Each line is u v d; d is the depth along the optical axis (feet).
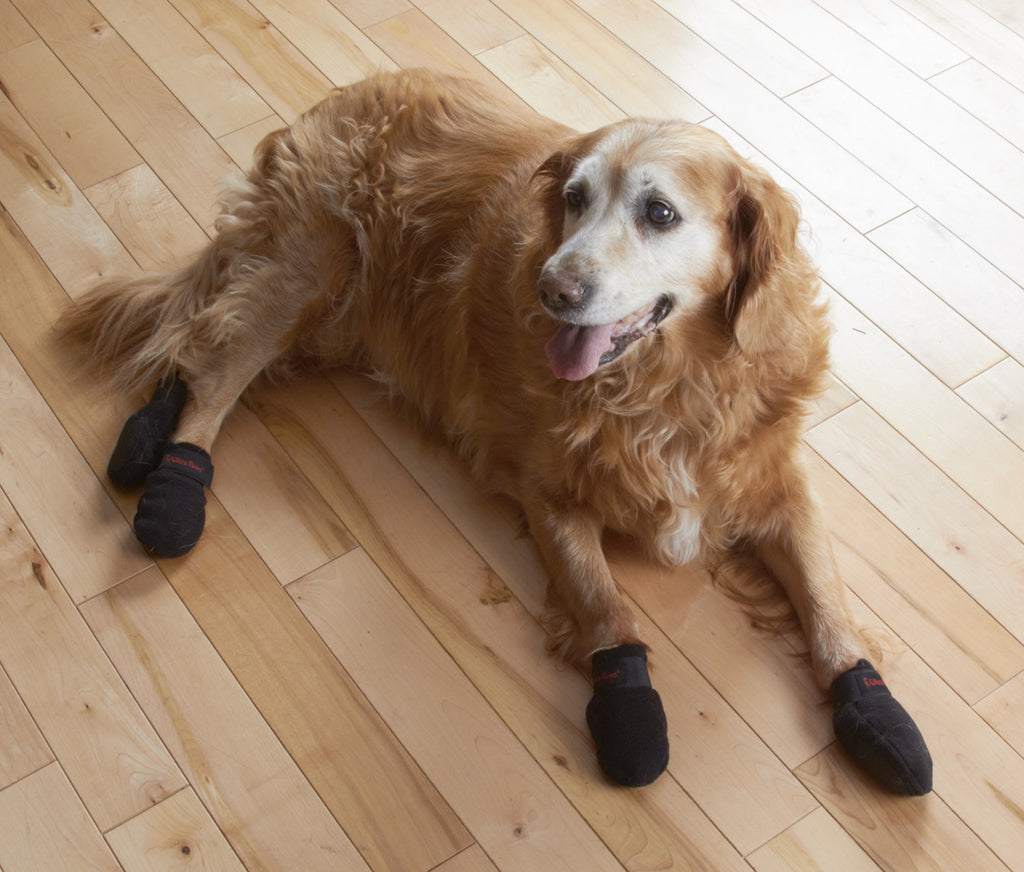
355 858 6.12
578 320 5.94
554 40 10.99
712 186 5.98
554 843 6.19
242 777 6.40
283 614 7.11
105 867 6.06
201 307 8.30
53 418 7.99
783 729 6.66
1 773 6.36
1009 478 7.89
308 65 10.62
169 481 7.30
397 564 7.41
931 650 7.01
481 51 10.84
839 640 6.75
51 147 9.77
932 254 9.27
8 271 8.84
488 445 7.68
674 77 10.66
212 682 6.79
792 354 6.52
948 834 6.24
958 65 10.92
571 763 6.51
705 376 6.53
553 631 7.03
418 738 6.59
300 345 8.45
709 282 6.19
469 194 7.54
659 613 7.22
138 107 10.14
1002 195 9.75
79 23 10.88
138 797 6.31
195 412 7.89
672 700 6.79
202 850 6.13
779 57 10.93
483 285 7.27
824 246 9.29
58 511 7.51
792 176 9.82
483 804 6.33
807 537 7.11
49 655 6.86
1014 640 7.07
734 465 6.81
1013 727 6.68
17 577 7.20
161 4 11.12
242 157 9.78
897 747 6.22
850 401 8.30
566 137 7.66
